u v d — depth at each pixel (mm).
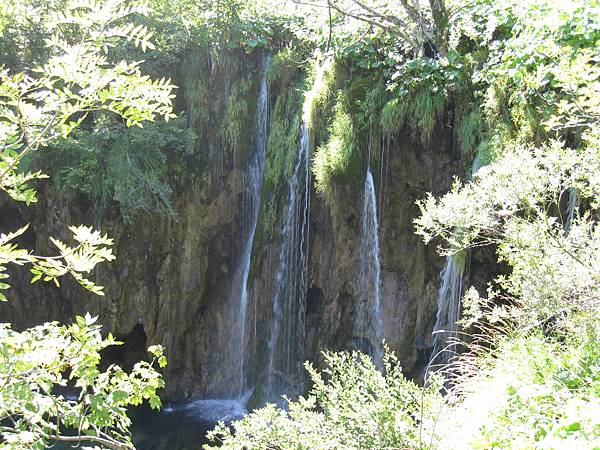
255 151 11320
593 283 4176
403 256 9242
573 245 4520
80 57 2488
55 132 2928
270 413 3727
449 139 8719
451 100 8641
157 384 3121
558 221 6977
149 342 11367
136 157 10547
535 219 4801
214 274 11719
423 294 9180
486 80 8070
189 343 11695
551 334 4996
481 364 4848
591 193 4375
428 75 8570
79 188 10750
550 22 6707
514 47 7500
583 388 3639
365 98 9195
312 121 9578
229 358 11508
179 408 10969
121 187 10172
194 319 11719
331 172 9062
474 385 4391
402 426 3504
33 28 9500
